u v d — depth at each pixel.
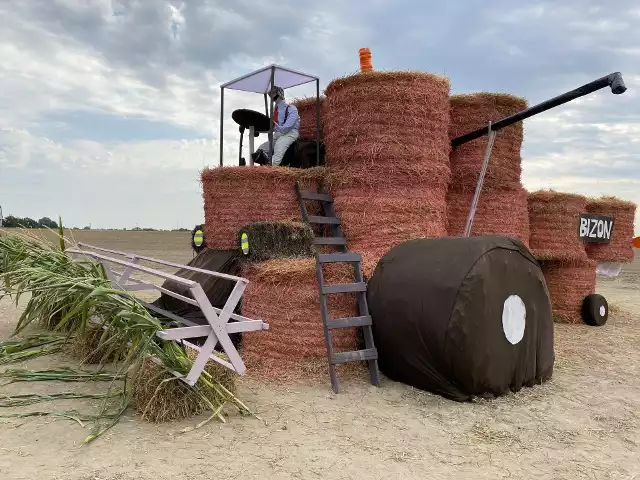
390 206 6.23
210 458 3.51
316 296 5.41
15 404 4.37
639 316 9.96
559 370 5.91
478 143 7.32
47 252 5.82
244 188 6.62
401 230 6.23
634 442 3.96
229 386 4.42
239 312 6.05
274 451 3.64
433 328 4.65
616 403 4.81
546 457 3.68
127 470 3.31
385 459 3.58
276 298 5.47
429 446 3.81
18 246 6.12
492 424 4.25
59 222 6.52
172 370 4.14
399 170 6.26
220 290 6.18
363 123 6.27
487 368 4.71
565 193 8.92
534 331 5.19
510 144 7.58
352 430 4.05
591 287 9.23
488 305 4.71
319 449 3.70
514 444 3.88
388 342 5.04
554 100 5.95
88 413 4.22
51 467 3.32
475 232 7.34
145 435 3.84
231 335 6.07
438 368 4.72
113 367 5.38
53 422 4.03
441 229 6.59
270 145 7.09
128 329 4.13
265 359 5.51
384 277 5.23
